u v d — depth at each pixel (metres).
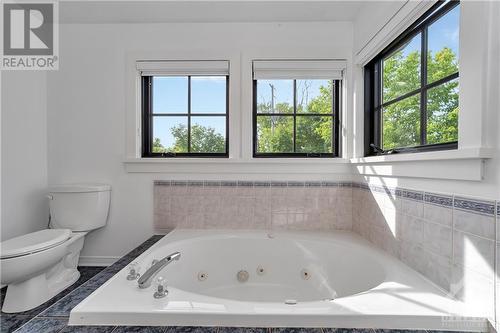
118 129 2.08
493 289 0.85
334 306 0.92
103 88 2.07
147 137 2.14
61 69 2.07
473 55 0.91
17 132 1.90
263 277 1.81
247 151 2.03
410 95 1.43
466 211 0.96
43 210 2.08
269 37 2.03
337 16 1.96
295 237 1.84
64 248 1.63
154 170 2.07
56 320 0.90
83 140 2.09
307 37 2.03
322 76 2.03
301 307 0.91
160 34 2.06
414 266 1.27
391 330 0.86
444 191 1.07
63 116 2.09
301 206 2.05
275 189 2.05
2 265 1.35
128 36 2.06
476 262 0.91
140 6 1.85
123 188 2.09
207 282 1.77
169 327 0.87
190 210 2.07
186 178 2.07
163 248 1.59
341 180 2.04
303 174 2.04
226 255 1.83
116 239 2.09
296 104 2.10
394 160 1.36
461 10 0.96
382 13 1.55
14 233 1.88
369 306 0.92
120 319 0.88
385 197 1.54
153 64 2.04
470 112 0.92
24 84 1.94
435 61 1.23
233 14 1.94
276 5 1.83
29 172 1.98
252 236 1.86
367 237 1.77
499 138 0.84
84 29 2.06
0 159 1.80
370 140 1.91
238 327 0.87
